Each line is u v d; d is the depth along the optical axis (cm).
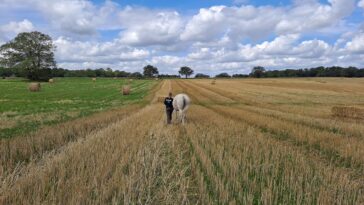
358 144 1414
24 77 10788
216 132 1653
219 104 3500
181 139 1507
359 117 2433
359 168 1109
